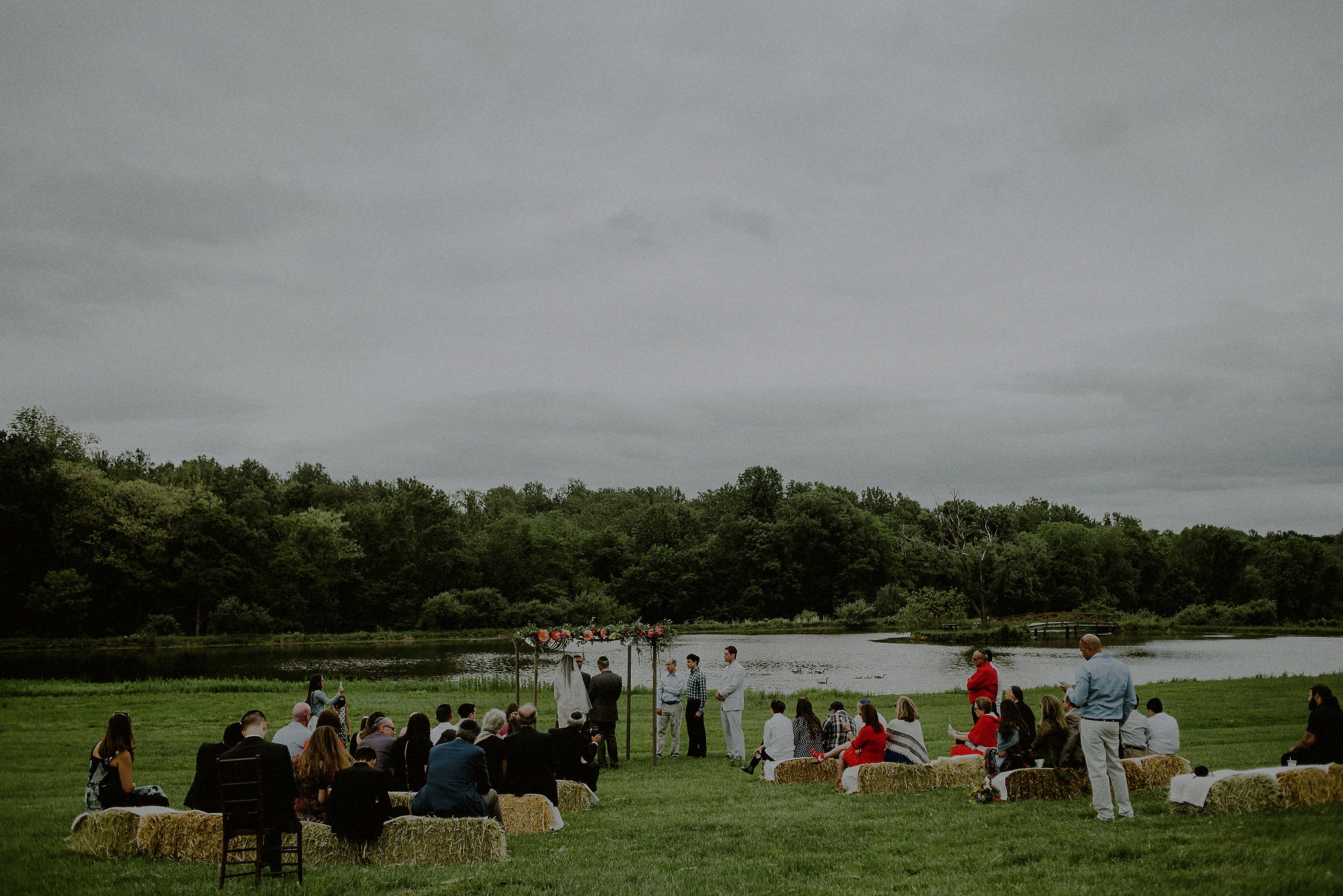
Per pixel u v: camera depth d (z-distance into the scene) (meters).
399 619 100.56
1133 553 122.69
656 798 13.56
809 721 15.74
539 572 113.50
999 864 8.03
